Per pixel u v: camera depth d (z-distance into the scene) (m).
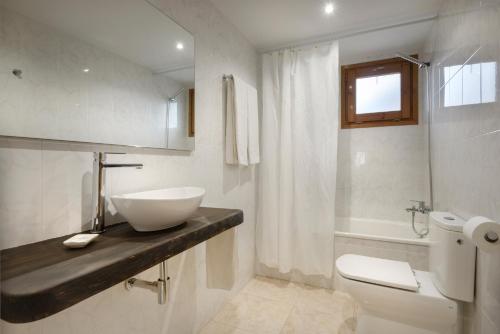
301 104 2.25
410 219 2.52
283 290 2.18
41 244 0.83
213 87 1.78
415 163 2.49
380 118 2.60
